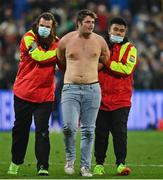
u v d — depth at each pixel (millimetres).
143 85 64188
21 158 31000
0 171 31859
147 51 69375
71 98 29531
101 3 77000
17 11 76125
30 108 30359
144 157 38375
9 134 54719
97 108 29766
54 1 74938
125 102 30562
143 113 62281
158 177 29250
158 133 56812
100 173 30641
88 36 29656
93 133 29797
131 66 30391
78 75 29516
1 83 62156
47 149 29719
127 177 29188
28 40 29875
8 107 60844
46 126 29875
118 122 30328
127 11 75625
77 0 74750
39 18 29875
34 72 30047
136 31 72312
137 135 54438
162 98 62750
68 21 69688
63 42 29734
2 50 69125
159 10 78812
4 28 72062
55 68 30453
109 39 30578
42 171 29609
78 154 39656
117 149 30234
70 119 29484
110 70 30328
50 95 30188
